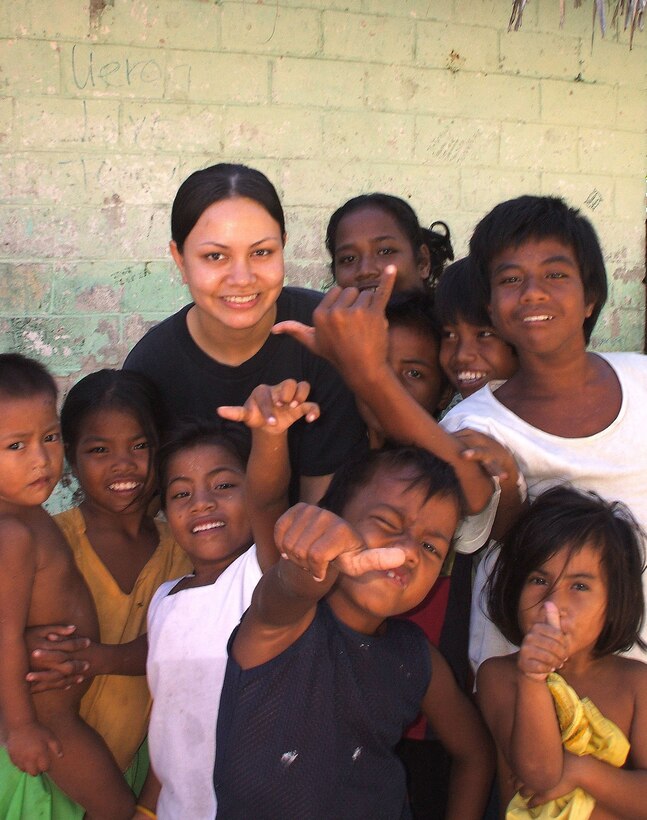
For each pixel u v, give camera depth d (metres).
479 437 1.12
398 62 2.48
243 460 1.28
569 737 1.05
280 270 1.32
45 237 2.33
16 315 2.33
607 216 2.67
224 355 1.41
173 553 1.39
